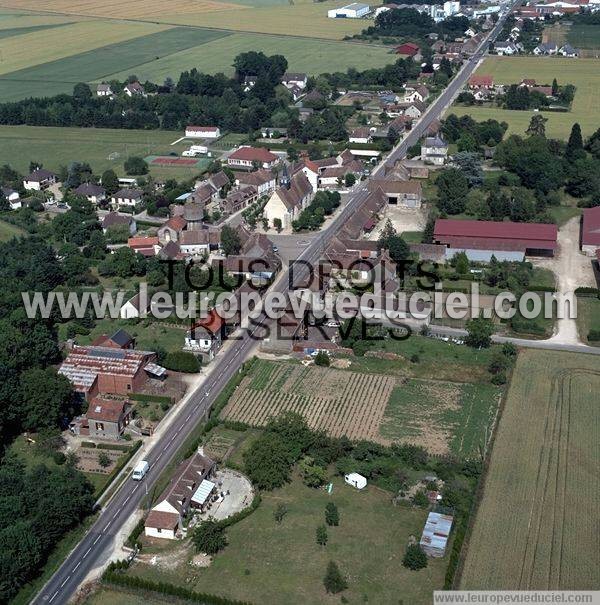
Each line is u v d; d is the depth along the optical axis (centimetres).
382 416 16575
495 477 14488
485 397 17125
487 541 12962
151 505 14125
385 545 13062
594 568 12406
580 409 16588
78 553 13100
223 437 15988
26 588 12381
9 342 17175
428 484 14312
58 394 16188
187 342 18962
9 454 15612
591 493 14050
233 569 12638
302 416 16512
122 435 16150
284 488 14488
